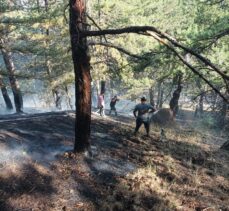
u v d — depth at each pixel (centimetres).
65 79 2306
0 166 879
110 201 858
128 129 1584
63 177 910
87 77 1002
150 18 2453
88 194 868
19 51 1892
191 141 1608
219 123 2378
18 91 2188
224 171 1192
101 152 1129
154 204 880
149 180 994
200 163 1248
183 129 2116
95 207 823
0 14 1852
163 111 2203
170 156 1245
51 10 1958
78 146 1052
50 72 2278
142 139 1420
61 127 1402
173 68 1270
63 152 1058
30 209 764
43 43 2155
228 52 1276
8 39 2059
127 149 1236
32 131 1241
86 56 984
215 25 1255
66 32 2111
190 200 944
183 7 2588
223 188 1054
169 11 2683
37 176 883
